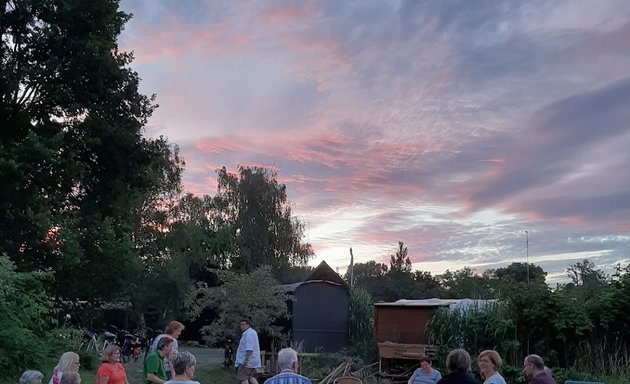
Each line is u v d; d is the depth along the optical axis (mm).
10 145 19172
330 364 20172
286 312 22344
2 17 20578
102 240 21734
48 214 19375
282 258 43000
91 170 22125
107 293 22922
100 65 20859
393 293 63344
